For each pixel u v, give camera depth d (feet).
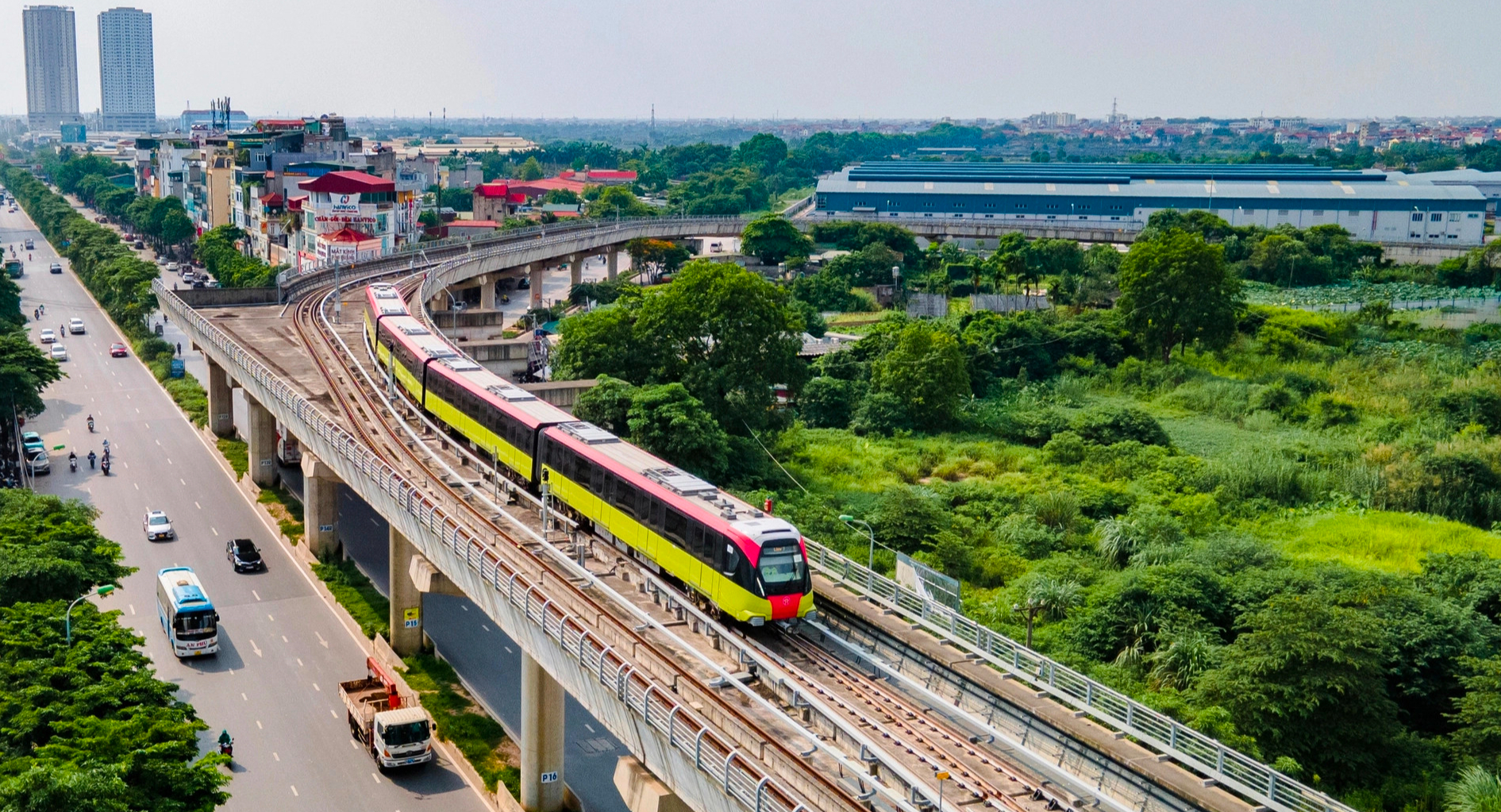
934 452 407.23
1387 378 488.85
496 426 269.03
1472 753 199.62
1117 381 510.58
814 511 312.91
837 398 444.96
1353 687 198.49
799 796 133.90
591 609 182.60
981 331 525.34
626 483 213.46
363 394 336.08
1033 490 359.46
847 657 188.03
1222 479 361.71
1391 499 351.87
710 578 187.01
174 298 444.96
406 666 251.60
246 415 451.53
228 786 206.18
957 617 183.73
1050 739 159.84
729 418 386.32
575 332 402.52
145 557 307.78
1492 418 424.05
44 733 172.04
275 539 326.85
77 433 422.82
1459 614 234.99
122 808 145.89
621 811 206.28
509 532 229.66
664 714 144.77
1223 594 256.11
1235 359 531.09
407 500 226.79
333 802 203.31
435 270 516.32
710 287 396.57
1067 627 254.27
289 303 464.65
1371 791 193.98
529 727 199.93
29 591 216.54
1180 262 515.91
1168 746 148.87
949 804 141.69
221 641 262.47
